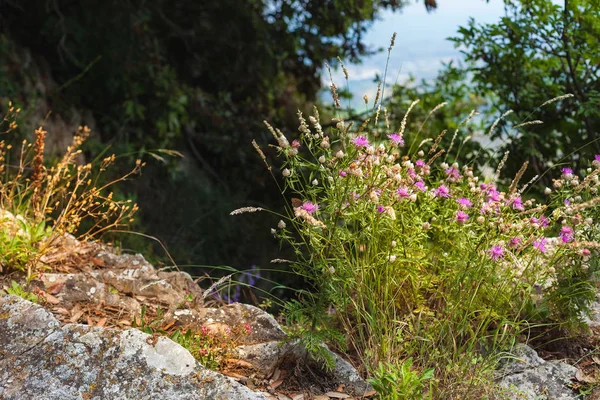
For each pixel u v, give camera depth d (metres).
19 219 3.86
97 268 3.93
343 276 3.09
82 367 2.62
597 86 5.58
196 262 8.20
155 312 3.40
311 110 11.47
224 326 3.21
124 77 8.85
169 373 2.59
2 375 2.60
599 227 3.54
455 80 7.40
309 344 2.91
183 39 10.16
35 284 3.48
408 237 3.24
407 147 5.91
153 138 9.37
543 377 3.14
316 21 10.20
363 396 2.83
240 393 2.51
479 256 3.19
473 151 5.87
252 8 10.09
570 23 5.39
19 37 8.89
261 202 10.43
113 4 8.72
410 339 3.19
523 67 5.83
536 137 5.49
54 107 8.12
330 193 3.05
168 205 8.76
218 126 10.01
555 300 3.47
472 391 2.91
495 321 3.43
